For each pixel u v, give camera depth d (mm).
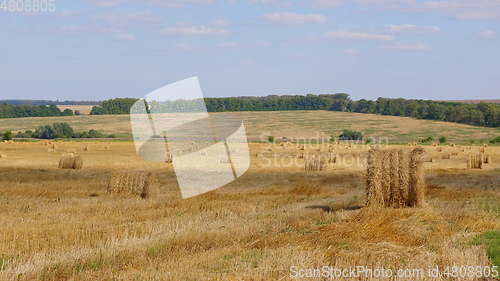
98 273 8164
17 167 36688
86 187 23031
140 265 8680
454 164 46375
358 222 12281
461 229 11930
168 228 12016
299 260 8789
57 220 13391
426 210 14070
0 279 7766
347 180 29234
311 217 13938
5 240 10578
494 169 38812
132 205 16703
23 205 16297
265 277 7844
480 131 125625
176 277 7781
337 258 8977
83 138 102875
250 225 12328
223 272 8203
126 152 59531
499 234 11258
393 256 9320
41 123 133125
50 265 8609
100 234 11289
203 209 16078
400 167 15656
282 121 135750
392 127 130000
